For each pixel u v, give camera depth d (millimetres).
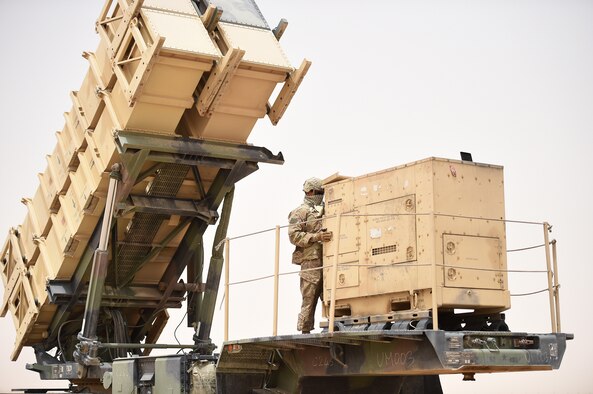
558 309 10258
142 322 15734
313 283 11266
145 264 14742
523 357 9727
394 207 10430
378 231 10562
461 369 9328
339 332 9695
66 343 15664
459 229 10102
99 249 13359
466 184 10258
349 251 10875
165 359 12188
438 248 9930
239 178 13727
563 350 10055
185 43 12227
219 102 12953
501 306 10211
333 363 10633
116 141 12656
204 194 14008
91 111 13656
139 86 12195
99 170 13305
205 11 13000
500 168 10531
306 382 11250
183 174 13602
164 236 14445
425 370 9484
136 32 12398
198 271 15141
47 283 14477
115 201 13125
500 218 10414
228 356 11273
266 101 13344
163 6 12633
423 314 9836
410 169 10328
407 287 10094
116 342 14617
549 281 10273
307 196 11625
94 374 13859
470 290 10023
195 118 13445
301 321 11250
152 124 12859
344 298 10820
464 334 9445
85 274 14258
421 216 10086
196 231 14328
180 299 15344
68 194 14344
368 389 11539
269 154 13648
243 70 12797
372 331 9484
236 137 13539
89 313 13523
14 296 15922
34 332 15562
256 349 11391
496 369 9664
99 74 13445
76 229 13914
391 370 9852
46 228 14977
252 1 13656
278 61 12938
